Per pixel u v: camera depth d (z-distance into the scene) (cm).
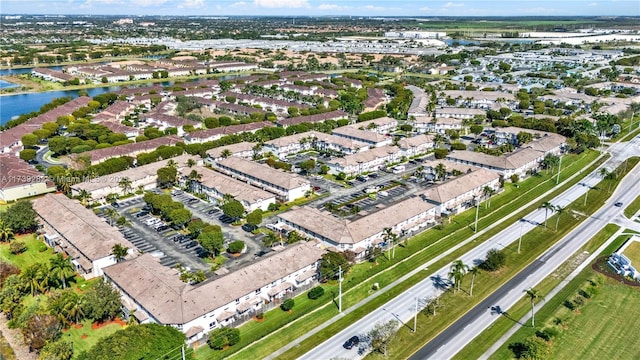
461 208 17675
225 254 14188
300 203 18000
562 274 13275
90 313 11000
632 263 13825
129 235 15338
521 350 10219
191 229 14875
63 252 14062
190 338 10375
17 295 11481
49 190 18962
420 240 15350
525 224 16475
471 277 13125
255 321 11300
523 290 12488
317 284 12862
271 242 14212
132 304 11381
